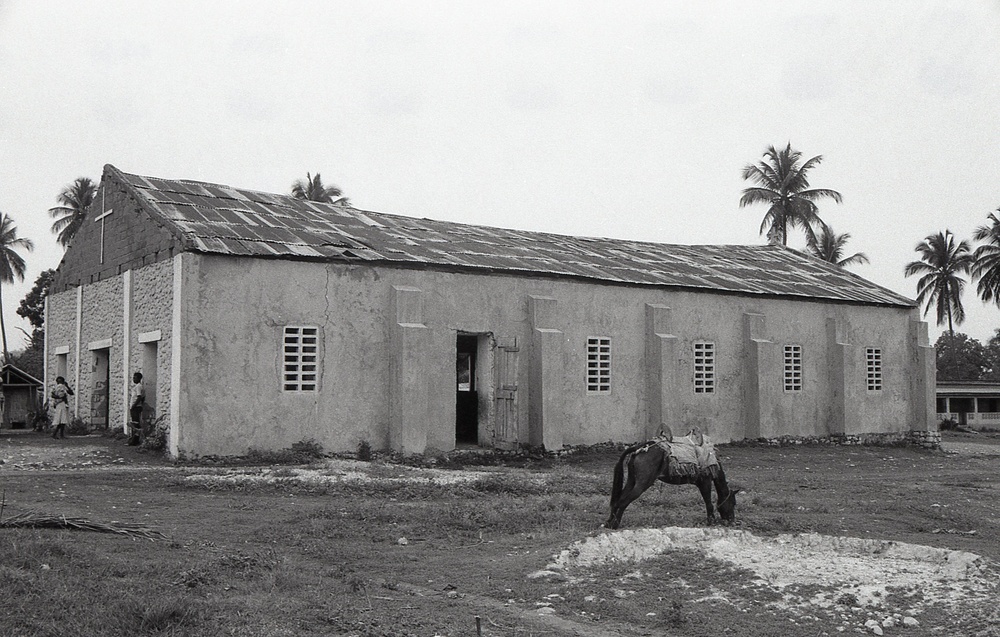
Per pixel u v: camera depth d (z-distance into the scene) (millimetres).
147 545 10031
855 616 7949
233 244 20578
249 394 20234
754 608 8188
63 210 56531
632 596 8516
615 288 26328
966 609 8141
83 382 26781
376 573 9406
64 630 6559
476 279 23672
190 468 18344
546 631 7371
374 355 21984
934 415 33438
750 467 23953
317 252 21422
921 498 17359
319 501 14555
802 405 30234
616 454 25406
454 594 8516
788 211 52781
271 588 8266
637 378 26625
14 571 8094
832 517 14109
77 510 12617
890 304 32812
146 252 22344
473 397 27750
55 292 29781
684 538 11086
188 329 19578
